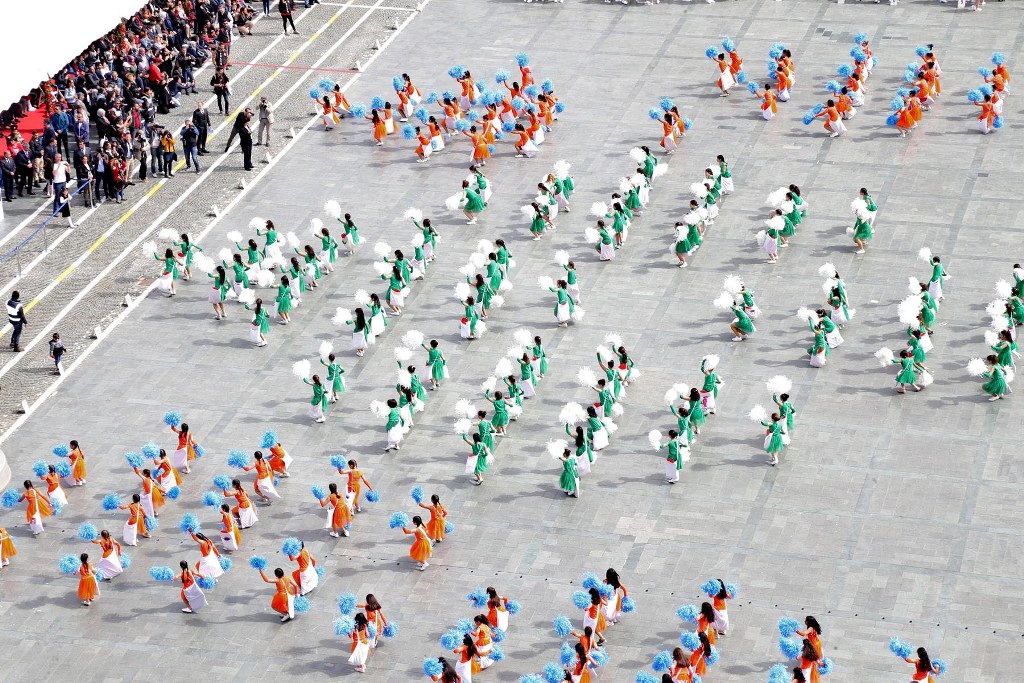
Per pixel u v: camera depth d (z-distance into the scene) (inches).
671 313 2898.6
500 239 3070.9
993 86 3449.8
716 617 2134.6
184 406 2711.6
